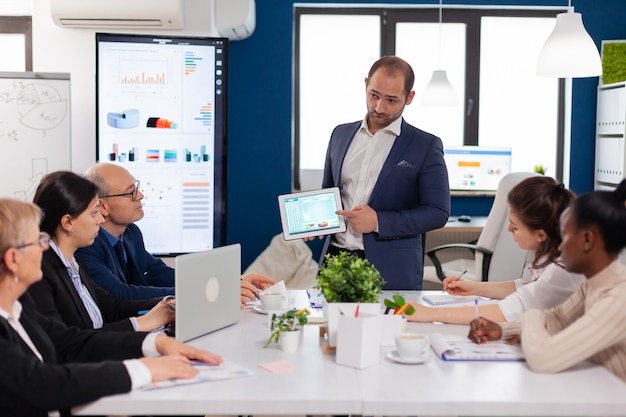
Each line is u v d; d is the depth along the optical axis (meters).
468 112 6.56
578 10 6.45
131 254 3.22
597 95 6.48
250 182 6.48
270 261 6.00
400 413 1.70
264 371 1.94
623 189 1.98
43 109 4.48
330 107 6.59
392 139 3.35
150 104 4.46
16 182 4.48
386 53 6.52
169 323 2.48
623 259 2.52
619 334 1.93
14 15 5.77
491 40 6.56
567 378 1.88
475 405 1.69
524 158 6.63
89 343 2.16
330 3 6.41
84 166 4.82
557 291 2.40
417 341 2.01
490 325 2.23
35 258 1.83
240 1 5.28
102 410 1.71
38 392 1.70
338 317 2.04
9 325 1.81
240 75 6.39
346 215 3.16
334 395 1.73
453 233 5.99
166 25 4.72
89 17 4.62
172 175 4.51
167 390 1.76
